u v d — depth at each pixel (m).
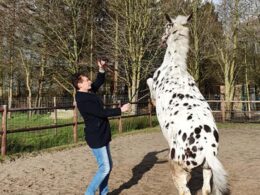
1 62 27.25
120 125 15.41
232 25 24.41
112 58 26.05
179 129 4.52
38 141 11.72
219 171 4.10
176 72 5.67
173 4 24.59
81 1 25.67
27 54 26.78
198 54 25.72
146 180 7.11
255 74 27.58
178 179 4.52
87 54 26.59
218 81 34.84
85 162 9.01
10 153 10.12
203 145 4.29
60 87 30.28
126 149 11.14
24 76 29.38
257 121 20.67
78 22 25.70
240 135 14.78
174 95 5.16
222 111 20.28
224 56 25.81
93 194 5.32
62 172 7.90
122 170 8.03
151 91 6.16
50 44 25.66
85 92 5.30
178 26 6.06
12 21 25.47
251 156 9.72
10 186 6.74
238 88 32.94
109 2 24.67
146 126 18.08
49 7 25.00
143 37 24.08
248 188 6.47
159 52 25.00
